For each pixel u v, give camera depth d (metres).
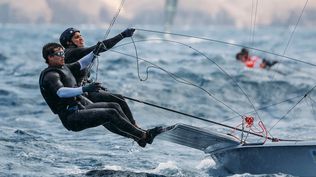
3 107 51.41
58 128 41.69
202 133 26.11
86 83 27.83
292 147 25.72
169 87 62.59
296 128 42.12
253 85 64.44
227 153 27.62
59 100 25.75
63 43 28.16
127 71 78.00
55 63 26.11
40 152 32.75
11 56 112.44
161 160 31.80
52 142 35.84
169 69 79.44
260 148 26.38
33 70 81.38
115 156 32.56
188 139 27.38
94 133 39.62
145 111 50.31
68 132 40.00
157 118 47.47
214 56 108.19
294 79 69.88
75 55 27.47
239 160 27.25
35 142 35.28
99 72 76.12
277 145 26.03
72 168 29.22
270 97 59.09
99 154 32.97
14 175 27.34
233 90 62.09
